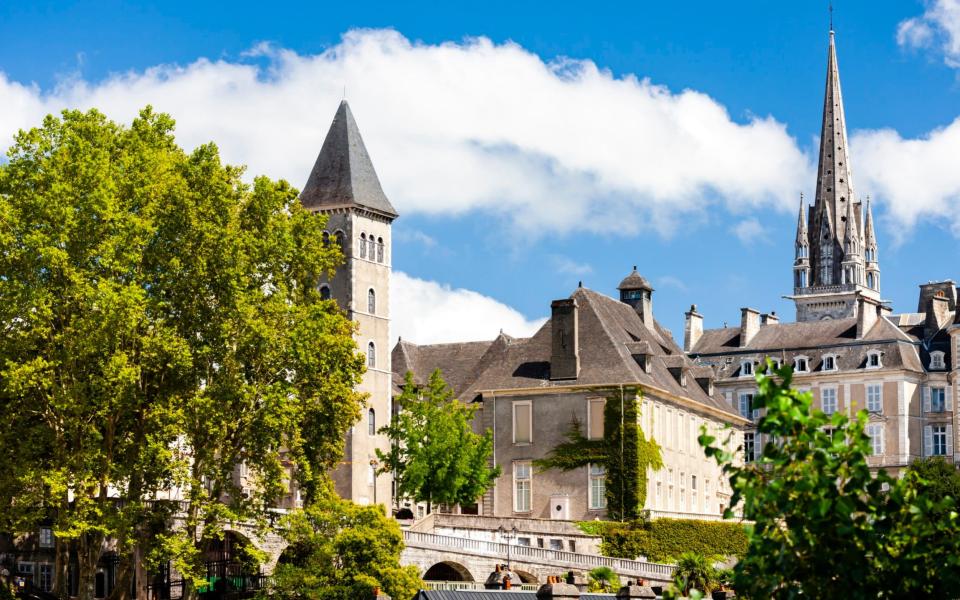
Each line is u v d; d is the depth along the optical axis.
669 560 91.69
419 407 91.56
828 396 138.62
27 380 56.84
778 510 18.80
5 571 64.06
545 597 45.12
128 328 57.91
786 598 19.88
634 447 94.50
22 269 59.12
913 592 19.25
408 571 64.69
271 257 65.38
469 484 91.81
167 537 59.53
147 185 61.97
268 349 63.09
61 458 59.34
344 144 109.88
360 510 65.56
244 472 90.75
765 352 141.88
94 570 60.81
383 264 109.94
